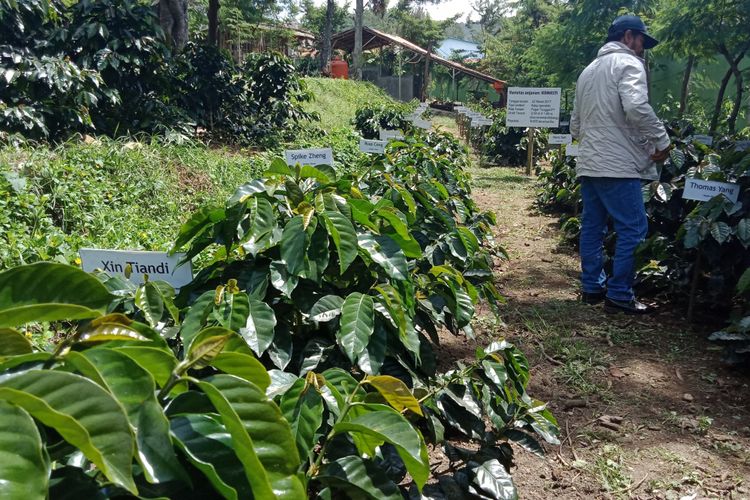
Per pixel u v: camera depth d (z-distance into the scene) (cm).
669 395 332
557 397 330
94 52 724
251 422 100
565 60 1728
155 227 468
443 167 537
